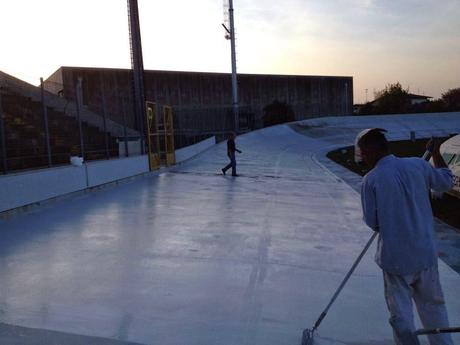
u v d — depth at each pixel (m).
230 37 37.88
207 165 22.80
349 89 66.19
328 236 8.27
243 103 55.72
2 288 5.04
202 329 4.20
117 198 11.83
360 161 3.51
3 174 9.52
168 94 49.03
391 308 3.28
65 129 15.92
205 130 40.56
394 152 34.84
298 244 7.56
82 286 5.18
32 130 14.02
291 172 21.42
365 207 3.33
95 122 19.02
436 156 3.52
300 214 10.39
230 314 4.58
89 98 39.72
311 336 3.92
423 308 3.35
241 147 33.72
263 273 5.94
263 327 4.30
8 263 5.96
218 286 5.37
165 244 7.18
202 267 6.08
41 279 5.38
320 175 20.61
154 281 5.45
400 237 3.19
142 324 4.24
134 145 18.53
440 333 3.19
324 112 63.81
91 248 6.82
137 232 7.97
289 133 46.28
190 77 50.72
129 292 5.05
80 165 12.25
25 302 4.65
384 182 3.22
